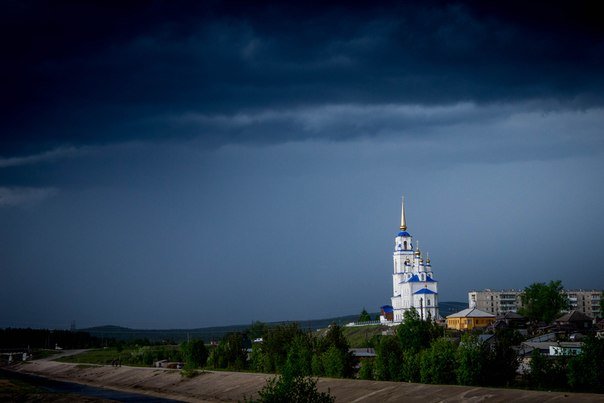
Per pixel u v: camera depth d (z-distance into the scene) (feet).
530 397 322.34
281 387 220.84
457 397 347.36
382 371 425.28
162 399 503.61
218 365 618.44
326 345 503.61
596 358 332.19
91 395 546.26
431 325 558.15
